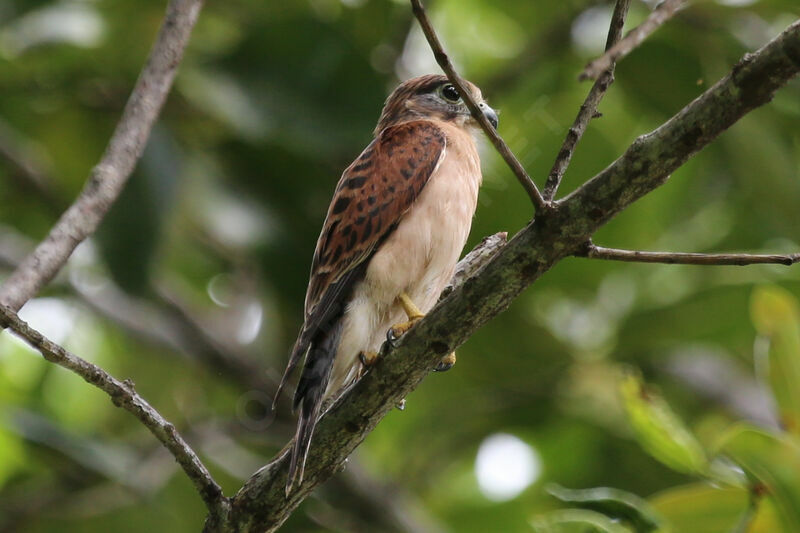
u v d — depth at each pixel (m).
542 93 12.33
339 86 10.21
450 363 7.94
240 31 11.11
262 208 10.83
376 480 11.76
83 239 6.88
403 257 8.26
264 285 11.15
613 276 11.96
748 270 11.69
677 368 12.26
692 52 11.13
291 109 10.09
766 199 11.00
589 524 6.18
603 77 5.82
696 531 6.77
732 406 12.16
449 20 13.59
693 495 6.78
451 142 8.73
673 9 4.62
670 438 6.79
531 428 12.19
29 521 11.37
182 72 10.10
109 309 11.97
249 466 12.12
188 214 11.13
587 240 5.76
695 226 12.41
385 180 8.40
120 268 9.66
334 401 6.71
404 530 11.65
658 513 6.53
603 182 5.61
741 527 6.47
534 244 5.81
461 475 13.14
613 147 11.56
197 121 11.06
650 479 12.35
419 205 8.38
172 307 12.12
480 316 6.05
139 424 13.41
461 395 12.27
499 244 7.35
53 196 11.78
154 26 10.57
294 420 12.05
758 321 7.09
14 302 6.48
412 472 12.10
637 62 11.15
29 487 12.07
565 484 12.58
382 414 6.45
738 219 12.21
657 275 11.98
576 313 12.02
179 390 13.31
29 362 13.61
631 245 11.91
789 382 6.99
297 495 6.45
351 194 8.40
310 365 7.89
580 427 12.69
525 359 12.01
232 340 12.28
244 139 10.57
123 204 9.65
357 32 11.41
